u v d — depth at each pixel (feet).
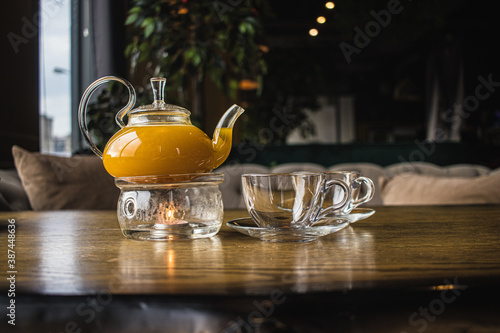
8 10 7.03
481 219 2.83
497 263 1.77
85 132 2.43
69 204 5.42
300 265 1.78
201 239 2.28
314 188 2.18
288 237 2.17
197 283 1.60
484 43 21.98
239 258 1.89
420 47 25.05
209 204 2.27
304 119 18.12
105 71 8.37
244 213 3.40
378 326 1.53
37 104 8.00
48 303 1.54
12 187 5.20
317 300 1.52
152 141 2.25
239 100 17.62
